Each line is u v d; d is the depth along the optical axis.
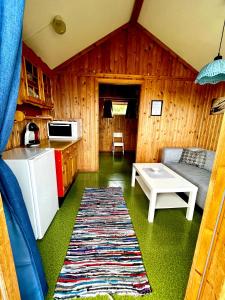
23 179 1.45
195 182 2.23
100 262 1.43
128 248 1.59
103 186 3.00
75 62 3.16
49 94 2.95
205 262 0.76
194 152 3.04
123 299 1.15
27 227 1.02
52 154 1.96
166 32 2.87
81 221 1.98
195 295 0.85
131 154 5.70
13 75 0.78
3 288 0.68
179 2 2.23
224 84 2.94
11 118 0.82
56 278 1.28
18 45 0.74
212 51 2.63
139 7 2.60
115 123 5.89
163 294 1.18
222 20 2.12
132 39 3.13
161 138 3.67
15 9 0.66
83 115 3.42
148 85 3.38
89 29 2.58
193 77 3.38
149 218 2.01
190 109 3.54
